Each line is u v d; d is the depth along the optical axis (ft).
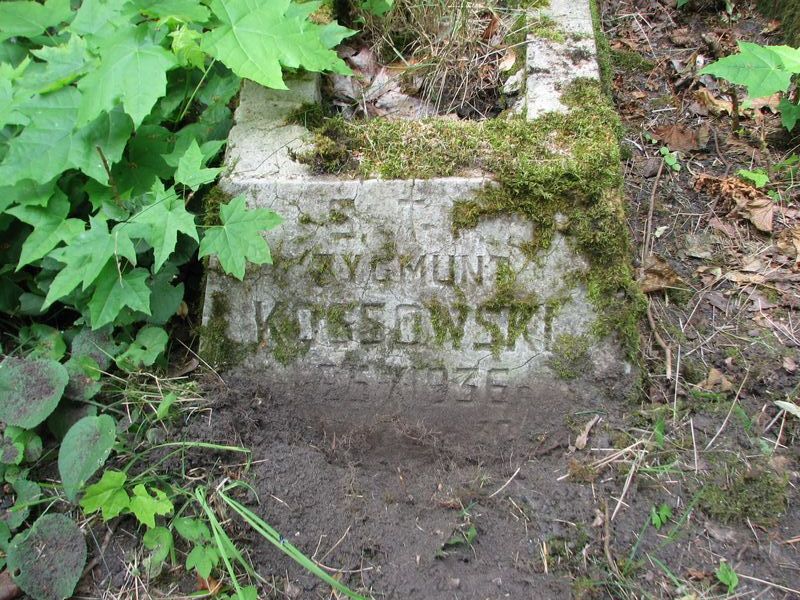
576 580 2.79
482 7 4.27
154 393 3.30
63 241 3.34
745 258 3.94
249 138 3.48
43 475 3.15
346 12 4.37
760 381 3.43
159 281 3.44
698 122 4.64
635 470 3.09
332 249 3.35
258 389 3.42
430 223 3.31
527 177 3.23
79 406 3.25
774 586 2.77
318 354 3.43
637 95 4.85
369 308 3.39
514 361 3.36
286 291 3.39
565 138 3.35
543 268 3.30
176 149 3.50
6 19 3.68
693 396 3.36
